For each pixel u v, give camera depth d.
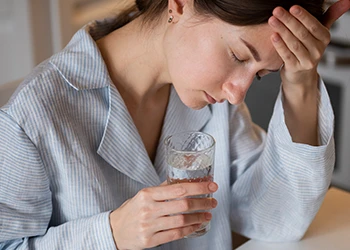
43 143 1.13
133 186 1.29
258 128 1.56
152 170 1.29
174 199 1.05
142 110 1.31
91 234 1.12
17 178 1.13
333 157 1.27
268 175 1.33
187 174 1.04
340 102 2.85
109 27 1.33
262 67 1.05
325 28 1.05
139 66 1.24
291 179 1.29
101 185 1.20
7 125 1.11
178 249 1.38
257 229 1.39
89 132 1.21
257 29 1.00
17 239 1.18
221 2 0.99
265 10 0.98
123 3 1.33
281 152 1.28
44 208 1.18
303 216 1.31
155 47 1.21
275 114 1.28
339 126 2.88
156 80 1.26
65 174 1.17
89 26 1.32
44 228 1.19
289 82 1.21
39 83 1.14
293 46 1.04
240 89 1.06
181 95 1.13
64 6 2.48
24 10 2.38
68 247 1.14
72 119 1.18
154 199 1.02
